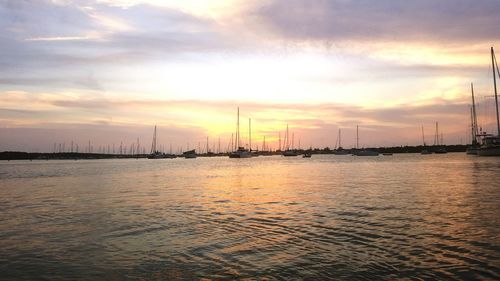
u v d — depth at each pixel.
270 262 12.28
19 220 20.38
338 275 10.98
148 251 13.87
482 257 12.35
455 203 24.06
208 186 39.84
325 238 15.34
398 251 13.23
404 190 32.25
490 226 16.91
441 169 63.28
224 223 18.89
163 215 21.42
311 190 33.91
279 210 22.70
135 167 98.06
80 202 27.42
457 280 10.42
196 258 12.89
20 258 13.23
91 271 11.80
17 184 44.31
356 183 40.22
